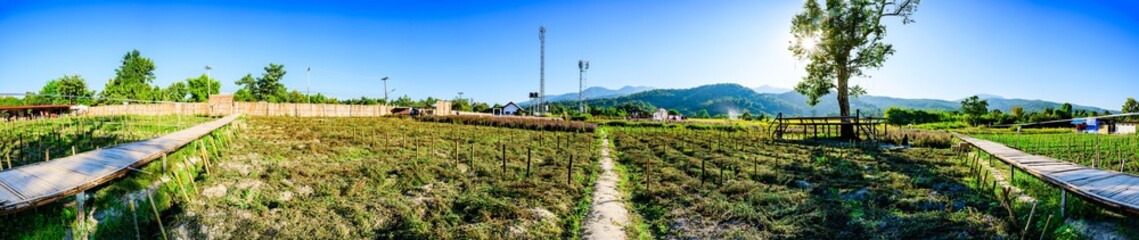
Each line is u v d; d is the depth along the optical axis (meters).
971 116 66.31
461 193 13.45
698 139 30.48
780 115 32.66
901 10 29.52
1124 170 16.55
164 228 9.76
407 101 102.44
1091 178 10.30
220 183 13.14
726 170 17.03
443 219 11.20
